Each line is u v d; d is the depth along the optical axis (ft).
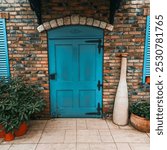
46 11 12.68
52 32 13.07
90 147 10.71
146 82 13.61
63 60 13.55
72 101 14.23
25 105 11.54
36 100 12.25
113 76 13.60
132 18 12.75
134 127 12.88
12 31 12.93
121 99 13.01
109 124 13.52
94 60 13.53
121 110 13.07
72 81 13.91
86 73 13.76
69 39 13.21
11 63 13.38
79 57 13.51
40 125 13.41
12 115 11.37
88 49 13.37
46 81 13.71
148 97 13.83
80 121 14.01
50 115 14.33
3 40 12.96
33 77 13.62
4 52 13.12
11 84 12.32
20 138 11.68
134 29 12.89
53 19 12.75
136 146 10.82
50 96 14.08
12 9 12.65
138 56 13.25
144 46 13.09
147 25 12.76
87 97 14.16
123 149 10.53
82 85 13.96
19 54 13.26
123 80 12.92
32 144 11.01
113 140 11.44
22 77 13.46
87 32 13.09
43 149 10.52
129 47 13.14
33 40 13.09
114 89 13.80
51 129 12.82
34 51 13.25
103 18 12.79
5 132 11.30
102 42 13.20
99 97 14.10
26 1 12.58
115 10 11.83
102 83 13.83
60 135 12.02
